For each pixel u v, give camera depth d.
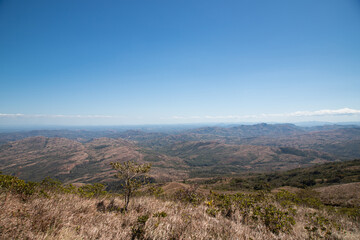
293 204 10.91
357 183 38.25
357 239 6.59
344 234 6.89
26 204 4.69
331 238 6.29
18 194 5.25
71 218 4.46
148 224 4.44
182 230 4.55
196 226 4.92
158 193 8.17
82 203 5.89
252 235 5.21
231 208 7.79
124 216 5.20
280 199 11.91
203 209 7.07
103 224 4.37
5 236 3.16
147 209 6.16
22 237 3.23
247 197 9.88
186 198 8.21
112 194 7.64
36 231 3.52
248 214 7.40
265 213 7.08
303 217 8.80
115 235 3.85
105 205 6.47
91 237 3.70
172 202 7.70
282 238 5.47
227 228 5.23
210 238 4.43
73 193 7.20
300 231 6.51
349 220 9.79
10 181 5.04
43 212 4.32
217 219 6.08
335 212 11.00
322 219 7.53
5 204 4.14
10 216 3.80
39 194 5.79
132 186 6.36
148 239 3.92
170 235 4.21
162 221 4.88
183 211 6.17
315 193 23.62
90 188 7.85
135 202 6.82
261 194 11.35
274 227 6.29
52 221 4.06
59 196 6.14
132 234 4.03
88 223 4.39
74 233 3.75
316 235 6.10
